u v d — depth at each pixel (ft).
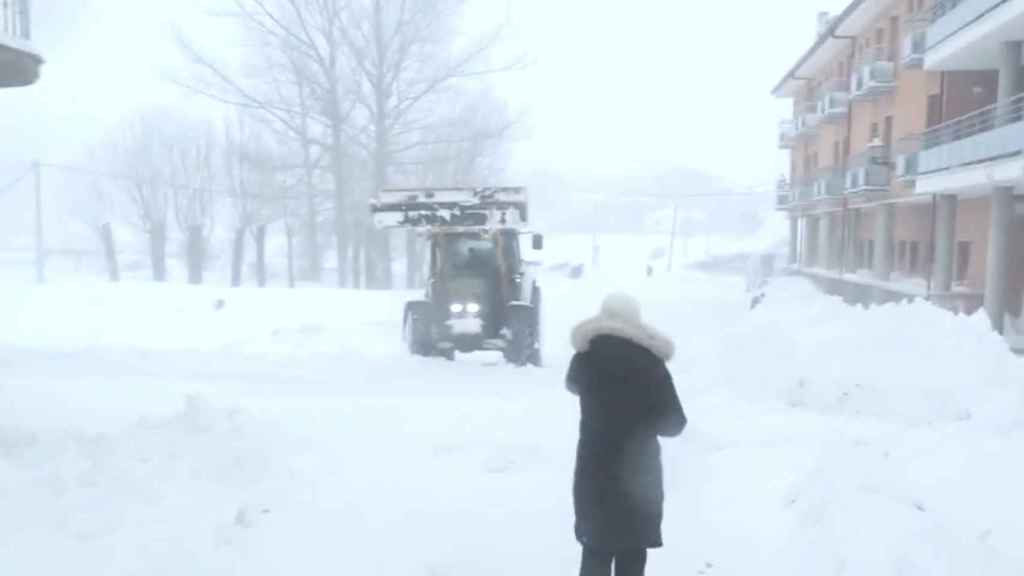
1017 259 75.10
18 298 82.58
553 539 17.31
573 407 30.17
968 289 79.92
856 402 31.53
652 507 12.83
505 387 37.55
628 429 12.82
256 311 81.00
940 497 19.65
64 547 15.49
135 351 50.21
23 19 33.19
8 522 16.44
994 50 71.61
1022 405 28.07
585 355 13.26
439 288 49.14
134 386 35.01
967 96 85.15
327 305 84.53
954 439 25.17
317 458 22.70
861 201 112.37
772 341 38.14
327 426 26.55
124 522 16.94
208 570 14.82
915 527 16.62
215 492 19.15
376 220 50.29
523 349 48.08
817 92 146.92
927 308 35.47
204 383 36.68
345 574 15.06
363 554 16.03
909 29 96.32
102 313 77.71
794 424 28.66
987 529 17.60
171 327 72.38
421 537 17.13
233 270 122.83
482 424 27.32
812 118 138.10
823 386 32.73
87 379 36.73
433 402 31.99
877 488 19.44
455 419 28.09
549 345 66.80
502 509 19.07
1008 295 75.25
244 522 17.12
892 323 35.37
